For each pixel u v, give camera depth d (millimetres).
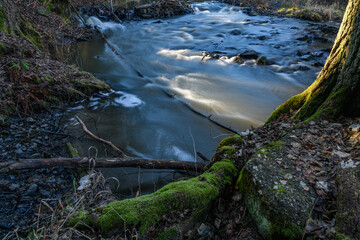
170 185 3010
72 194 3619
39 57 7395
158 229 2602
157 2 19906
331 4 21125
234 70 9977
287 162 3033
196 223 2818
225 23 17312
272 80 9094
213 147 5371
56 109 6250
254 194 2740
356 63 3410
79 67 8961
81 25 13992
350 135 3299
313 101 3975
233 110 6949
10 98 5527
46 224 2971
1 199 3391
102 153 4926
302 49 12023
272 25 16656
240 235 2670
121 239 2521
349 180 2531
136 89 8258
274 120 4508
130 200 2807
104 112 6609
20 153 4395
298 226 2307
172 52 12227
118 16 17312
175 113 6781
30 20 10414
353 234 2102
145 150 5242
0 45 6270
